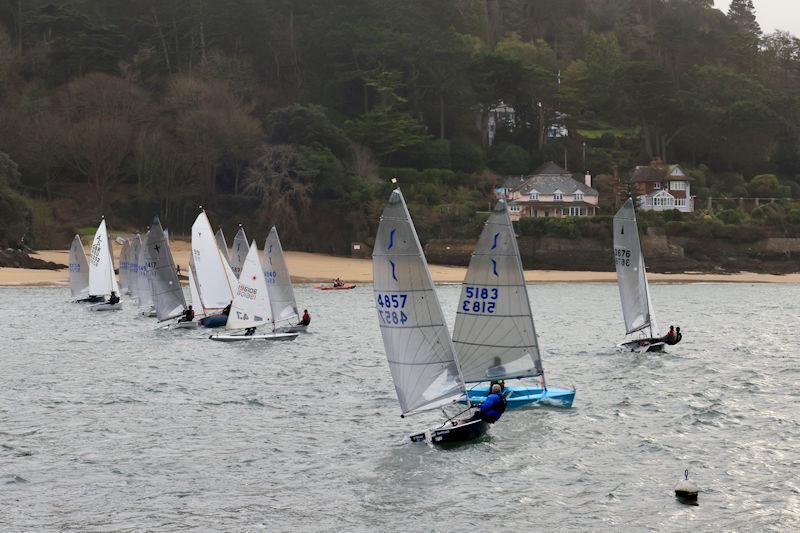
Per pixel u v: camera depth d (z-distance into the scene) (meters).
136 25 192.88
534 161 198.62
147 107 166.50
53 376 50.12
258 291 63.22
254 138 159.50
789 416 39.41
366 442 34.84
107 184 162.00
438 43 191.38
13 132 156.88
